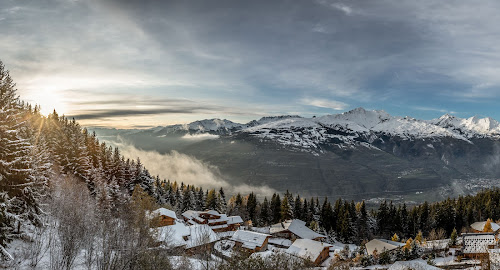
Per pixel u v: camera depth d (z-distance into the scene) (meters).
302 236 96.38
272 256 31.34
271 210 129.62
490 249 71.81
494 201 134.38
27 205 32.97
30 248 30.97
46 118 84.69
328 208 118.25
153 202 71.12
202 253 36.72
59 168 67.38
